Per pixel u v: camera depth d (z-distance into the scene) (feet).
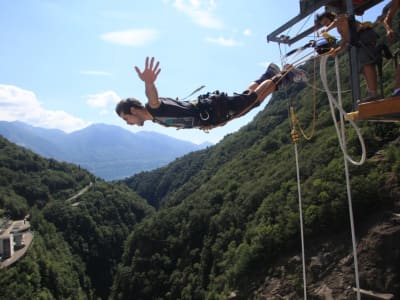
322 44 17.11
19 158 393.50
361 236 117.39
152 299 205.16
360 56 17.65
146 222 254.88
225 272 158.51
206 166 353.72
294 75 19.45
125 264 246.27
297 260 127.85
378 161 130.93
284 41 23.08
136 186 534.78
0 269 151.12
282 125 241.35
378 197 121.08
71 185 404.57
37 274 173.78
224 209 193.67
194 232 213.46
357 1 20.20
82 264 272.51
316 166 149.38
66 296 197.06
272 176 174.70
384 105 14.94
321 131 175.01
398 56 17.58
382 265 108.37
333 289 112.88
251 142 289.12
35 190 348.79
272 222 145.38
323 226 128.36
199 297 171.42
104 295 281.33
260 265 141.28
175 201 319.27
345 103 119.44
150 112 17.38
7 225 244.22
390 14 17.81
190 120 17.92
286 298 122.01
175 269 212.02
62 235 293.84
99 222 338.34
